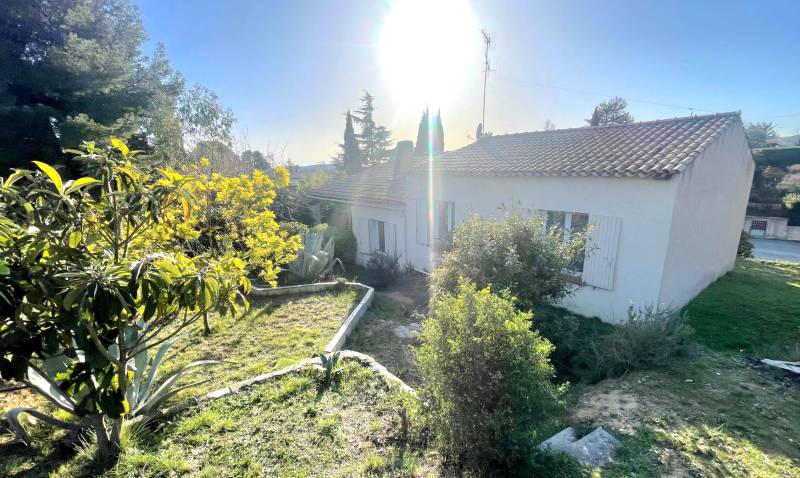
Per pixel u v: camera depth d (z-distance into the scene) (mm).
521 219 6711
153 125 16359
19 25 14359
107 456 3328
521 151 12219
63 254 2682
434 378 3680
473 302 3686
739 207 11508
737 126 9859
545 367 3430
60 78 13648
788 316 7773
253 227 8977
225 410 4148
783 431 4293
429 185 13016
